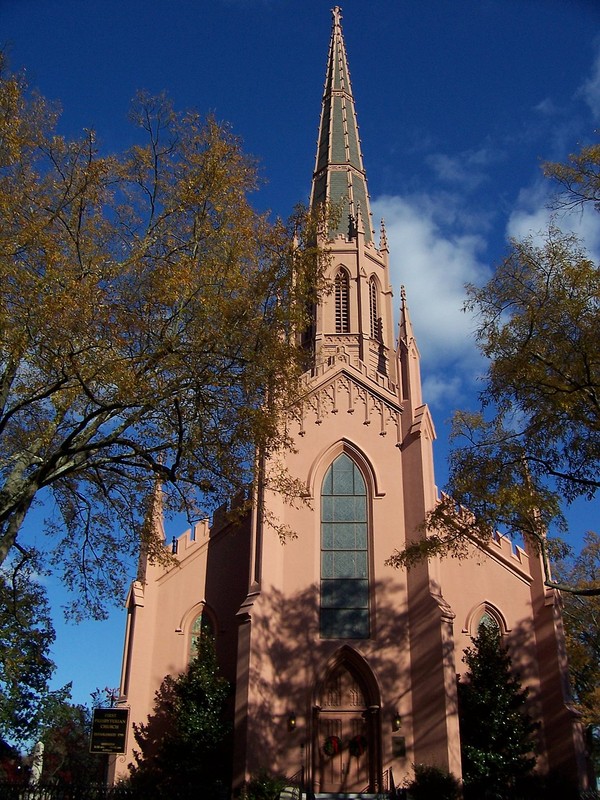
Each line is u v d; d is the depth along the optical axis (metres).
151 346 18.86
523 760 30.36
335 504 36.28
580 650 46.06
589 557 49.38
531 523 22.17
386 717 31.33
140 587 35.78
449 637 31.94
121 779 30.44
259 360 19.50
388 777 30.20
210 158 21.06
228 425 20.05
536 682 34.69
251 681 30.92
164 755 30.23
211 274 19.73
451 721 30.16
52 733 39.88
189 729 30.36
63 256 18.36
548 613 35.69
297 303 20.67
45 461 18.91
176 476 20.17
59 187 19.66
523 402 22.42
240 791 28.58
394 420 37.88
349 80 59.56
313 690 32.00
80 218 19.39
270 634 32.72
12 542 17.83
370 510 35.91
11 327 16.92
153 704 34.03
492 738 30.42
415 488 35.78
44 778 36.41
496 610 36.09
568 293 21.53
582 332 21.02
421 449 36.44
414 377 38.72
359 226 47.69
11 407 18.91
